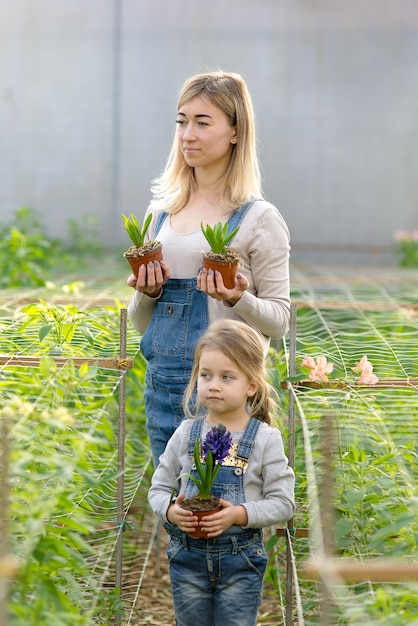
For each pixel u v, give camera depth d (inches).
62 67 566.9
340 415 128.3
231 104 132.0
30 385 121.9
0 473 100.4
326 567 86.6
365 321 223.1
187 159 133.0
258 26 561.3
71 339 155.5
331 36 560.4
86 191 572.1
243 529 120.4
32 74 568.1
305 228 569.6
